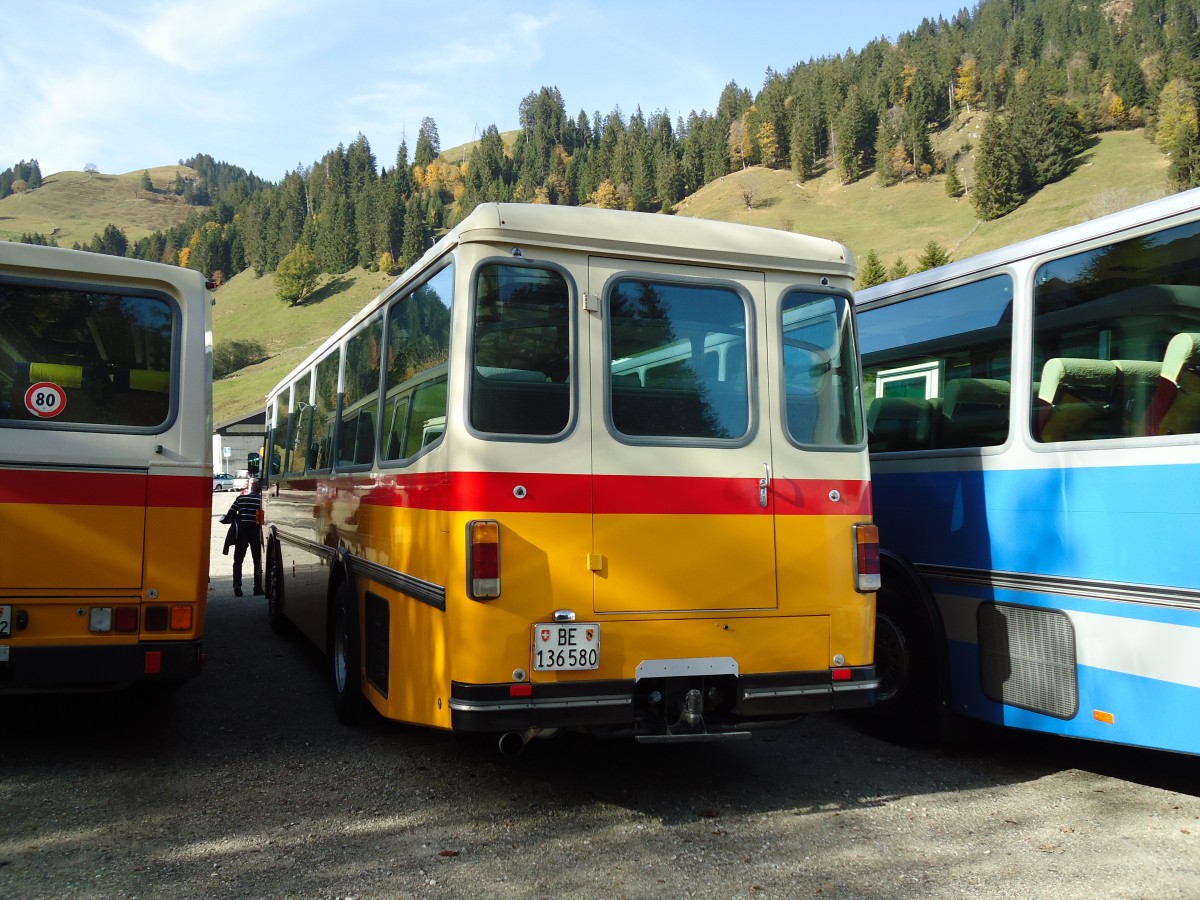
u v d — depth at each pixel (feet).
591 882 12.80
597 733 14.87
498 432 14.70
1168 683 14.75
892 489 20.89
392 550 17.58
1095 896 12.37
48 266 18.07
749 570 15.76
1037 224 402.52
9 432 17.35
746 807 16.01
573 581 14.74
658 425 15.60
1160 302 15.42
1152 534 15.10
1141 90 498.69
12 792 16.39
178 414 18.48
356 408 22.03
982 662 18.28
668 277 15.97
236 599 44.39
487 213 15.11
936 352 20.12
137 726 21.18
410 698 16.05
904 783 17.43
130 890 12.37
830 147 651.66
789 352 16.66
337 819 15.23
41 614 17.26
